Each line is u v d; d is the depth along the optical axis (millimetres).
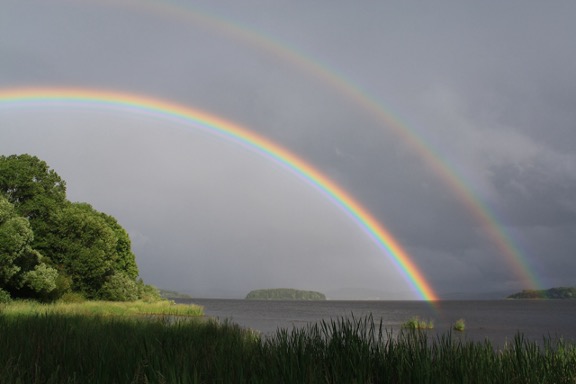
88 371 6453
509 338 37594
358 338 7312
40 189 55438
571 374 7031
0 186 53438
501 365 7156
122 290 66375
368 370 6422
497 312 115500
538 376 6855
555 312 117125
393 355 6809
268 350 7656
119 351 7543
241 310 110312
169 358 6750
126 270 85438
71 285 55750
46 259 53219
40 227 54125
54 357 7516
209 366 6637
